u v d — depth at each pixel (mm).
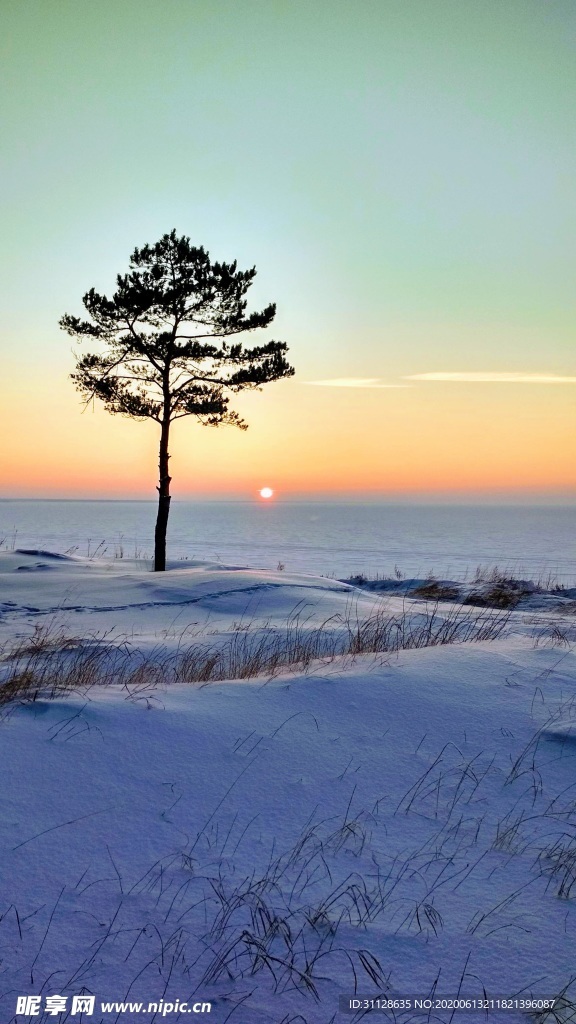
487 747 4984
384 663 6707
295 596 15125
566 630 10594
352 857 3732
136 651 9789
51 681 6941
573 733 5125
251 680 6340
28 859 3529
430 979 2939
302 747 4875
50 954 2959
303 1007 2785
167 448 23922
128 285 23906
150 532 153500
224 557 81562
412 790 4418
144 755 4625
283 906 3336
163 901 3314
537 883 3568
